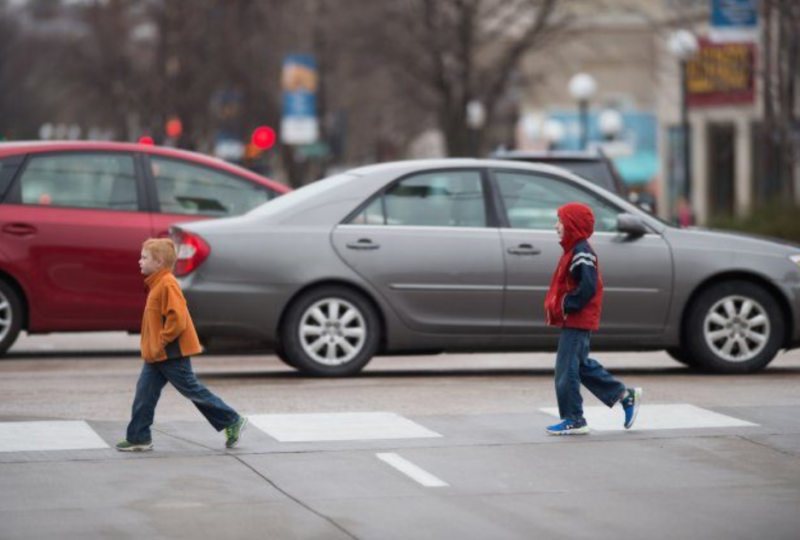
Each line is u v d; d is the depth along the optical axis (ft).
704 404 98.94
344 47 379.76
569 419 87.30
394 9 367.25
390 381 110.73
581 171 159.94
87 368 122.62
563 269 86.28
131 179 129.08
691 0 341.00
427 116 484.33
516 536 64.39
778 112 241.76
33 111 532.32
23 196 126.41
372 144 545.03
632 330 114.42
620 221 112.78
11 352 137.39
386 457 80.84
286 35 382.42
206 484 74.18
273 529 65.41
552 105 504.84
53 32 550.36
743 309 115.96
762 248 116.26
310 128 342.23
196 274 110.11
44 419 91.91
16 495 71.46
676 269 114.52
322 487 73.72
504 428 89.45
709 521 67.21
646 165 476.54
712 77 342.23
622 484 74.74
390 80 435.53
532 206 114.73
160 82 358.84
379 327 112.88
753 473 77.46
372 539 63.82
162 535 64.18
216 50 362.12
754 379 112.57
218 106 392.47
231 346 111.55
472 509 69.31
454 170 114.42
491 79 367.86
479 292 112.88
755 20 244.63
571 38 402.11
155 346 80.84
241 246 110.52
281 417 92.53
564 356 86.74
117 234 127.34
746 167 361.92
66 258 126.31
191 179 130.72
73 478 75.36
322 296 111.75
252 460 80.02
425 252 112.37
